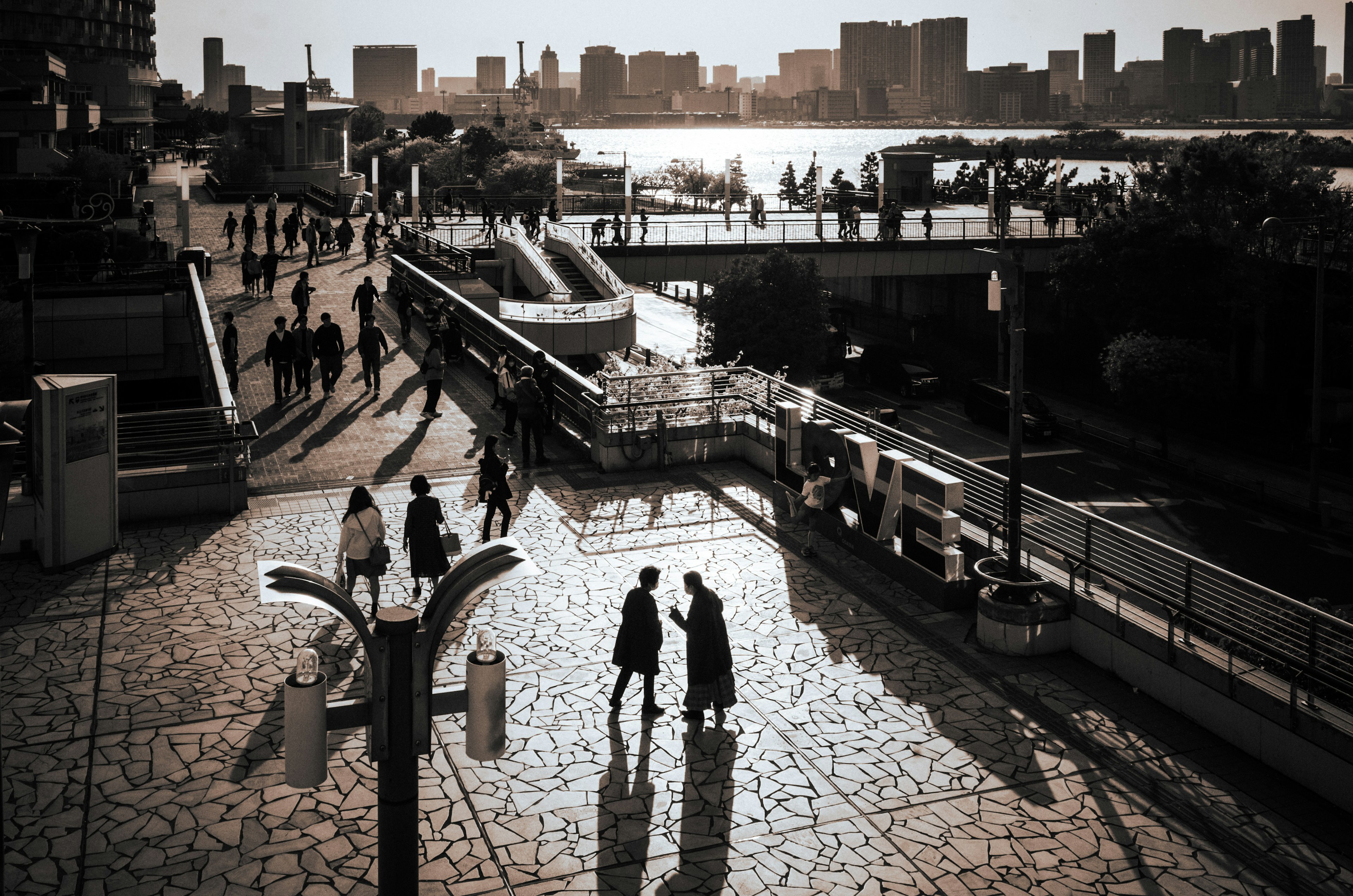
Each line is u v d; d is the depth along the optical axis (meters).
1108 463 43.59
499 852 9.02
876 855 9.07
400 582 14.53
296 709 5.65
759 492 18.58
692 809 9.70
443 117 163.38
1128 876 8.85
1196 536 34.53
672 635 13.34
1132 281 50.00
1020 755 10.70
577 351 39.03
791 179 134.00
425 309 29.55
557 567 15.14
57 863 8.69
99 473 15.05
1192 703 11.42
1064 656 12.97
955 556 14.07
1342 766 9.86
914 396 54.81
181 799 9.63
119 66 122.44
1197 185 49.91
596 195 85.56
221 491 17.03
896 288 77.62
